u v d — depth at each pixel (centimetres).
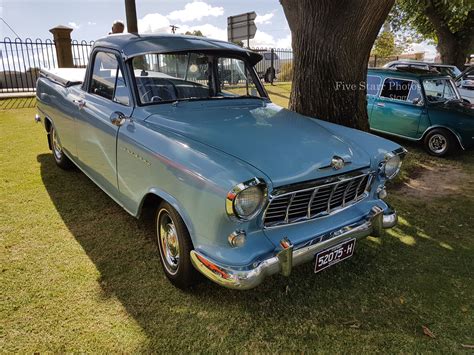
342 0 434
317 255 236
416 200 453
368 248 333
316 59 466
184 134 255
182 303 249
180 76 320
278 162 226
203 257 218
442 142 658
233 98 347
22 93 1000
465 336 234
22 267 275
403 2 1370
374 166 277
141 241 319
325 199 247
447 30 1348
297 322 239
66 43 1070
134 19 767
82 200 392
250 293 263
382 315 249
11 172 462
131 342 216
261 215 215
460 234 368
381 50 2297
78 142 379
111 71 318
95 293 253
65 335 217
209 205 208
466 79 945
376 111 746
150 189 259
